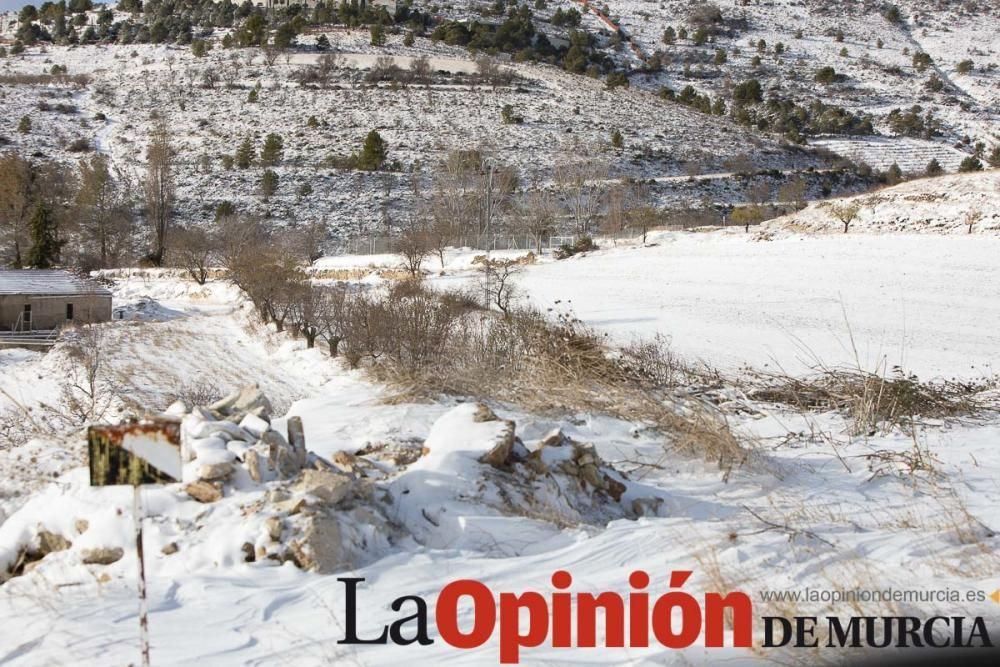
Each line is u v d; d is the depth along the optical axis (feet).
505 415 38.01
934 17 647.56
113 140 331.16
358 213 260.42
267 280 129.08
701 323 116.67
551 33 549.13
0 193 228.43
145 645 16.47
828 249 172.45
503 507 24.98
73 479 25.17
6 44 499.92
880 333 109.19
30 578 21.53
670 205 274.16
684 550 22.90
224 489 23.63
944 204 193.67
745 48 572.92
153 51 467.52
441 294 112.37
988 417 49.21
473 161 274.98
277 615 18.90
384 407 39.91
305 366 105.81
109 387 100.63
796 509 27.35
